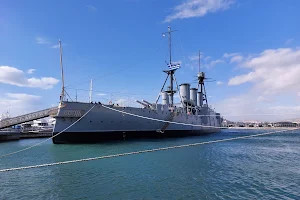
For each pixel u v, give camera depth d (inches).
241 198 416.2
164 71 2004.2
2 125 1553.9
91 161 749.9
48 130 2236.7
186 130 1807.3
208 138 1729.8
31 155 885.2
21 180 537.0
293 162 754.2
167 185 492.7
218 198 416.8
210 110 2484.0
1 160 796.6
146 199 414.3
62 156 844.6
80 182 517.0
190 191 454.0
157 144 1192.8
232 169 642.2
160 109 1549.0
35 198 422.3
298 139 1755.7
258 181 522.6
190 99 2030.0
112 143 1197.1
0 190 466.9
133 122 1321.4
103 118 1189.7
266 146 1229.7
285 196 426.3
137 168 649.0
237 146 1216.8
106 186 488.4
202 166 677.9
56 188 477.4
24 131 2164.1
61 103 1098.7
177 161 750.5
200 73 2458.2
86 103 1139.9
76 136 1149.7
